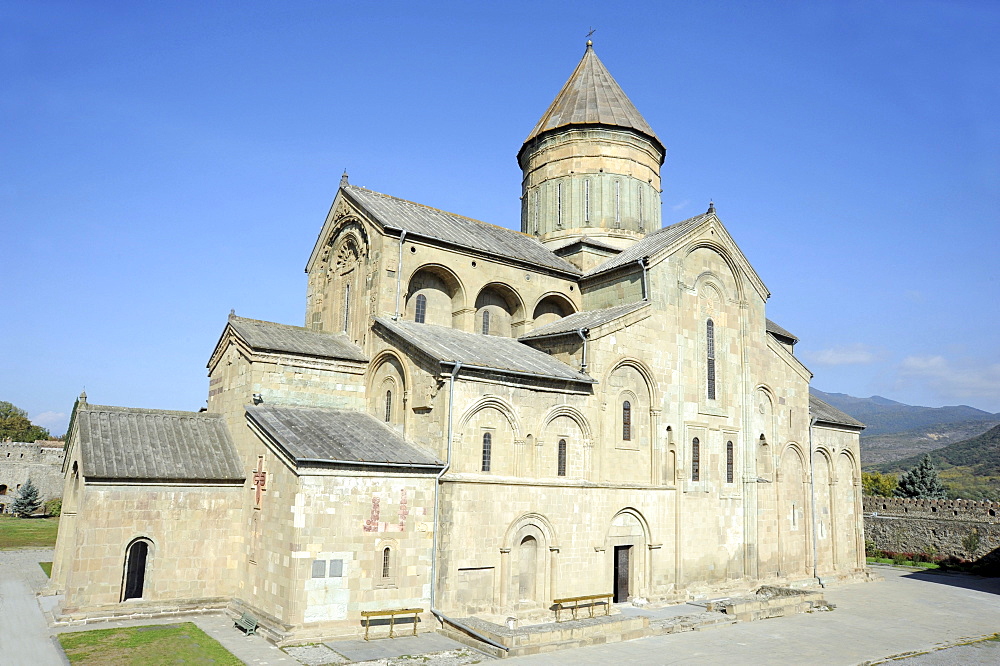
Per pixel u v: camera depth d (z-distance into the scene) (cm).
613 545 2962
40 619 2442
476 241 3509
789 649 2405
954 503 5069
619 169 4238
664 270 3400
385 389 2956
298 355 2930
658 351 3291
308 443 2448
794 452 4072
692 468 3362
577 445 2931
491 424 2686
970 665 2297
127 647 2106
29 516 6506
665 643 2423
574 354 3078
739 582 3475
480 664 2052
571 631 2358
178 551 2609
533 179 4434
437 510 2506
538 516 2720
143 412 2922
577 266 3872
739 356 3706
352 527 2338
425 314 3309
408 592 2414
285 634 2170
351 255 3438
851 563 4403
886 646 2509
